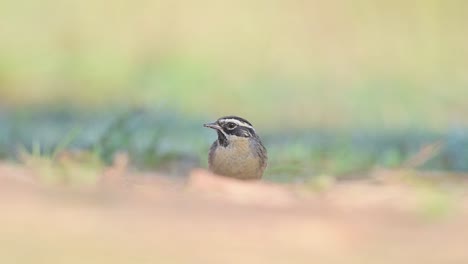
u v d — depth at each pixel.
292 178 12.29
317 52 28.47
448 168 13.67
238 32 29.03
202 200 8.27
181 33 28.88
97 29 28.69
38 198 7.80
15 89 24.80
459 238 7.12
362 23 29.14
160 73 25.45
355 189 9.56
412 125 20.50
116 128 13.30
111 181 9.35
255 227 7.21
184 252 6.42
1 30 27.80
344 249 6.74
